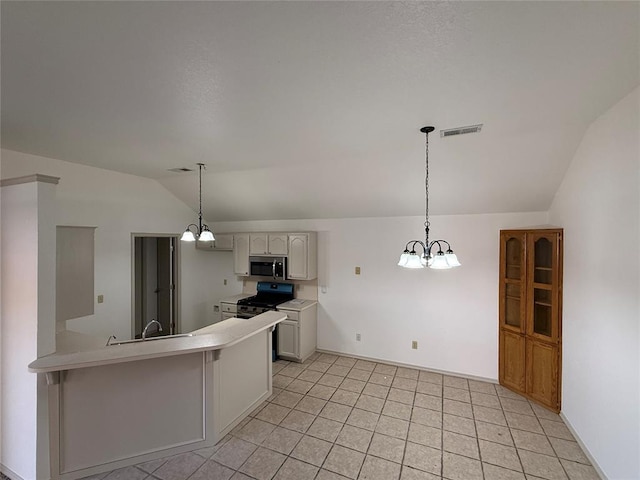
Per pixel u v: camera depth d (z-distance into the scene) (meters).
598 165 2.40
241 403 3.11
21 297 2.29
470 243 4.01
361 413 3.25
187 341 2.63
